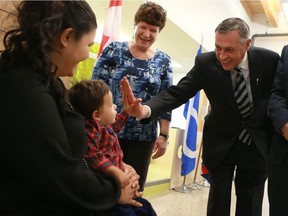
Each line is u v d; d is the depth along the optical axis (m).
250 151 1.62
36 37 0.68
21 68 0.67
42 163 0.62
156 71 1.63
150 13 1.52
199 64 1.64
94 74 1.59
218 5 4.64
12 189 0.67
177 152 4.10
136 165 1.58
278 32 6.21
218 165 1.66
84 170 0.73
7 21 1.17
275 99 1.42
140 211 1.00
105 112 1.09
